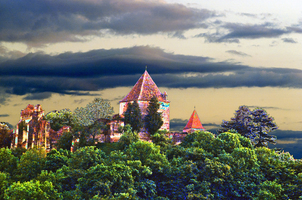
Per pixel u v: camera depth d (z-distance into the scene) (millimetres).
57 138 95125
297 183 78188
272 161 86312
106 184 63562
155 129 101750
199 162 81250
